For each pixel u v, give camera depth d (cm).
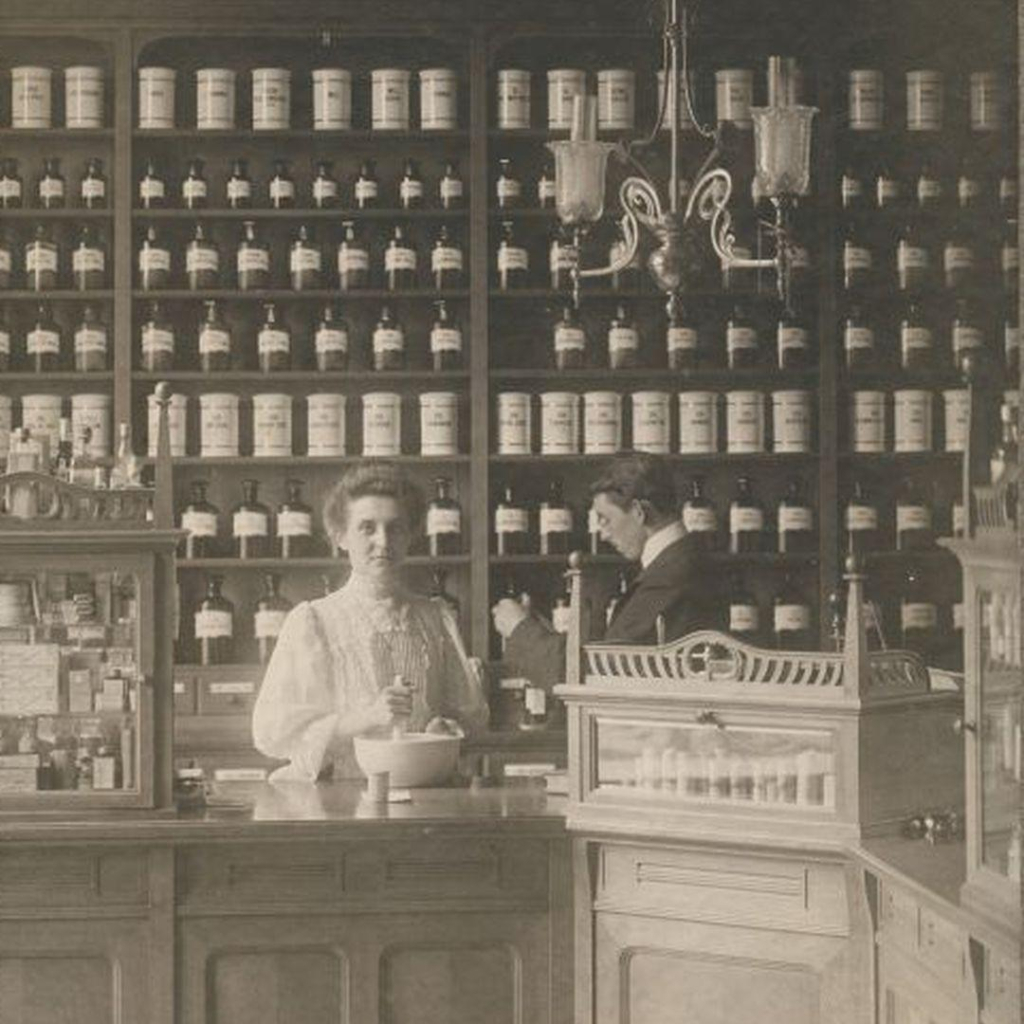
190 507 662
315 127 668
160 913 416
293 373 666
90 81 663
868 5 665
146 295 659
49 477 420
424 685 482
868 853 362
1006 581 298
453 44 684
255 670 650
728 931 395
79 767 419
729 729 392
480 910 420
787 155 391
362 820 413
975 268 667
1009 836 299
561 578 682
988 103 667
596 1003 414
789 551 670
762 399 672
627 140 670
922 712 387
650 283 675
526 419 668
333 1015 421
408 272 668
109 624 422
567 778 449
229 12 659
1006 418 312
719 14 663
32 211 657
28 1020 415
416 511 491
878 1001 373
